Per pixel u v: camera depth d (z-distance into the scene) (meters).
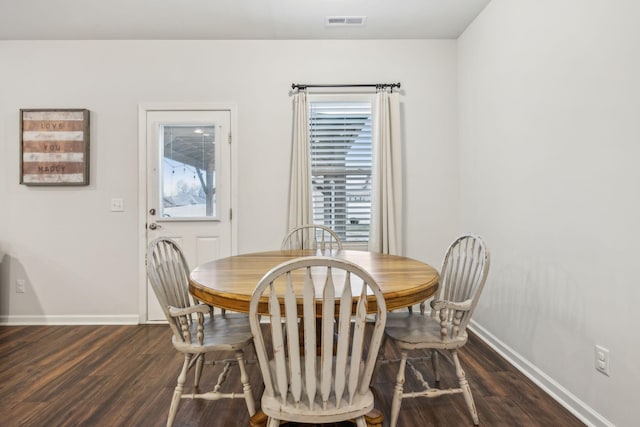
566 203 1.87
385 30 3.12
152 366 2.32
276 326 1.18
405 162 3.29
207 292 1.45
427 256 3.29
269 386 1.26
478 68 2.88
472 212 3.00
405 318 1.97
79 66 3.21
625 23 1.51
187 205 3.26
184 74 3.24
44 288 3.20
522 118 2.27
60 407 1.84
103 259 3.22
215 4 2.70
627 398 1.51
